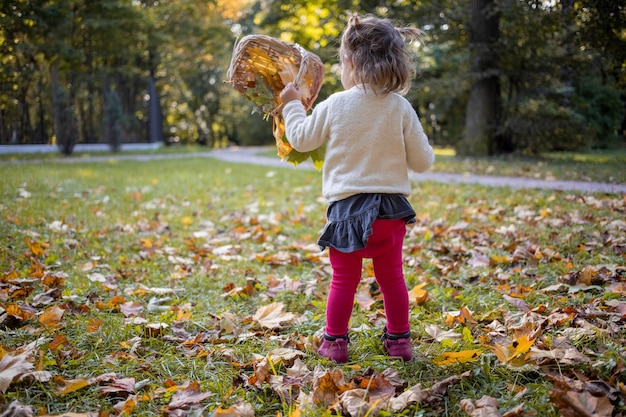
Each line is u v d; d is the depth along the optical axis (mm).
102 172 10398
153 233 4832
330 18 16812
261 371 2035
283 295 3127
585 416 1623
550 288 2965
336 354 2221
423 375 2100
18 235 4379
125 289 3215
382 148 2145
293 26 19250
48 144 15773
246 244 4516
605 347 2156
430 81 13922
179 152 20969
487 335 2383
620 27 9008
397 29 2248
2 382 1873
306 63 2355
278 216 5574
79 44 17625
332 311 2221
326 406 1846
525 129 13547
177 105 32031
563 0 9984
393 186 2143
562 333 2338
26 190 7047
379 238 2141
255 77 2492
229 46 29562
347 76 2273
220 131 35469
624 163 10562
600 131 16281
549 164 10938
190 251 4258
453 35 13430
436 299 2969
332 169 2197
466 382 1979
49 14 13156
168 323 2656
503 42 12820
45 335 2424
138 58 22891
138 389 1996
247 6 30844
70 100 17234
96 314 2754
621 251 3605
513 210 5562
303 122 2270
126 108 22312
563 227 4434
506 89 15609
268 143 32875
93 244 4312
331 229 2160
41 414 1770
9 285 3098
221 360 2277
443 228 4691
